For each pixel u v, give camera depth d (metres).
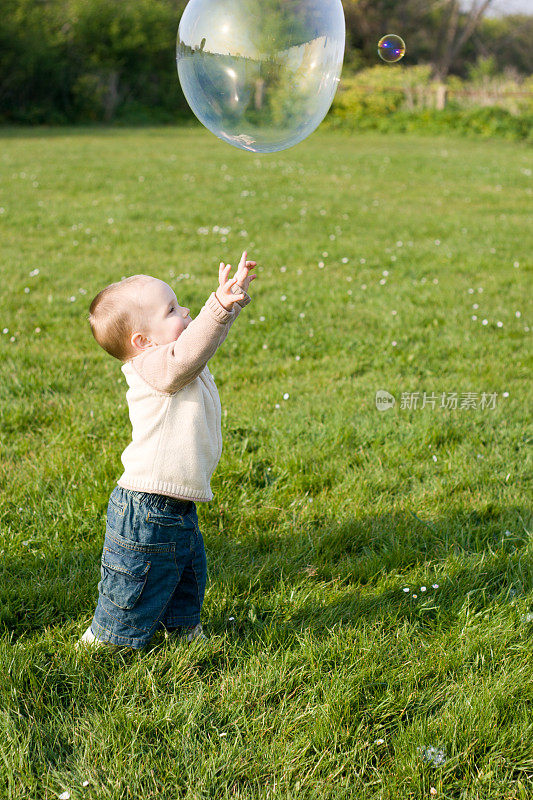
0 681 2.06
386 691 2.08
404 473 3.34
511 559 2.69
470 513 3.01
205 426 2.03
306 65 2.27
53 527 2.80
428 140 22.66
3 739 1.89
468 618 2.38
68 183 11.73
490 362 4.64
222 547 2.74
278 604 2.43
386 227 8.98
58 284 6.09
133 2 29.59
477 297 5.99
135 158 15.78
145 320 1.99
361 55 46.09
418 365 4.62
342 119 25.91
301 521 2.94
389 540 2.81
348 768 1.86
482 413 3.94
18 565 2.61
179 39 2.34
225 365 4.54
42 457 3.31
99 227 8.45
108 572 2.05
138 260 6.97
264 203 10.50
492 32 52.22
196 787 1.79
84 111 27.45
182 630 2.25
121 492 2.04
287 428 3.69
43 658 2.18
